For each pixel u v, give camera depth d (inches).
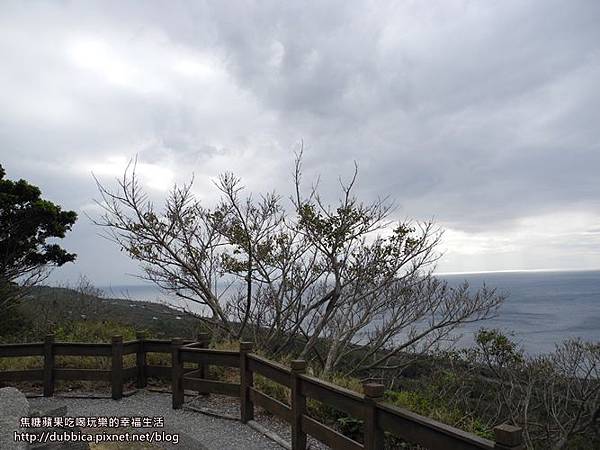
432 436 121.3
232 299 446.3
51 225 611.5
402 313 441.7
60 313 565.9
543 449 550.3
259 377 277.1
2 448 163.8
